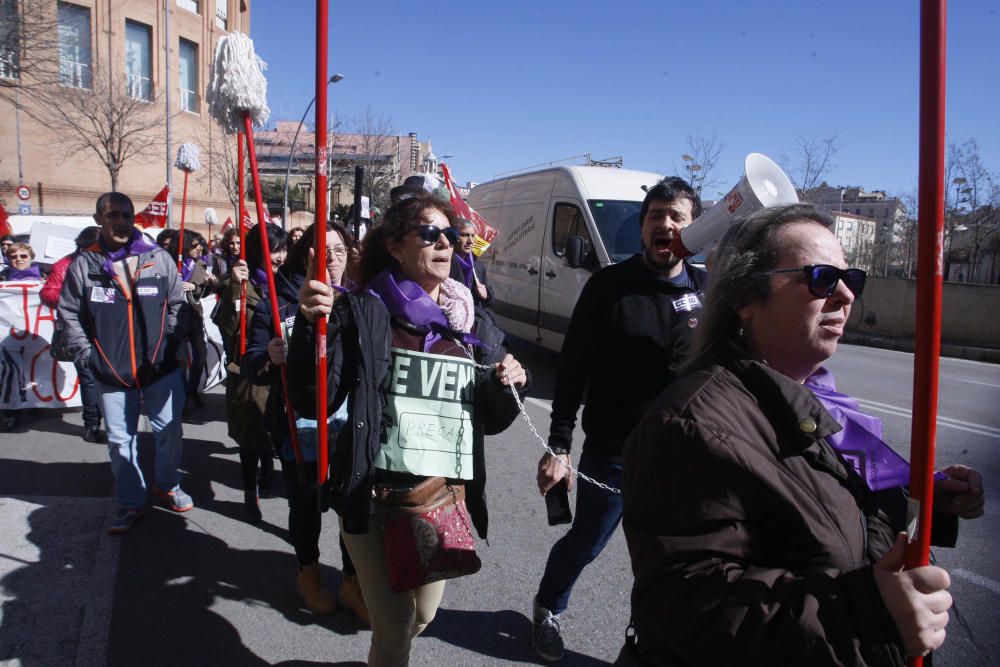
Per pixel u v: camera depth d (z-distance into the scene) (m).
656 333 2.43
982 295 12.75
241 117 2.71
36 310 5.84
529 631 2.97
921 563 0.95
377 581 2.08
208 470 4.88
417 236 2.08
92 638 2.84
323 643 2.88
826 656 0.94
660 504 1.13
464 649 2.83
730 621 1.00
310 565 3.12
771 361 1.30
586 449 2.58
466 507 2.27
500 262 9.51
